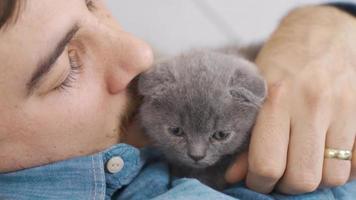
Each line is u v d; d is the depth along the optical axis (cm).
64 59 33
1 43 31
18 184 35
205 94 39
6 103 33
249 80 39
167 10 59
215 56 41
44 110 34
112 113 37
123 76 36
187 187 35
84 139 36
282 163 36
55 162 36
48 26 32
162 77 40
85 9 35
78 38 35
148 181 38
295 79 39
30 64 32
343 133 38
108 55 36
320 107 37
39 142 35
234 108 39
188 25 59
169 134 40
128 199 37
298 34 45
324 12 48
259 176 36
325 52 42
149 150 41
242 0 61
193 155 40
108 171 37
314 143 37
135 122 40
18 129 34
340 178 38
